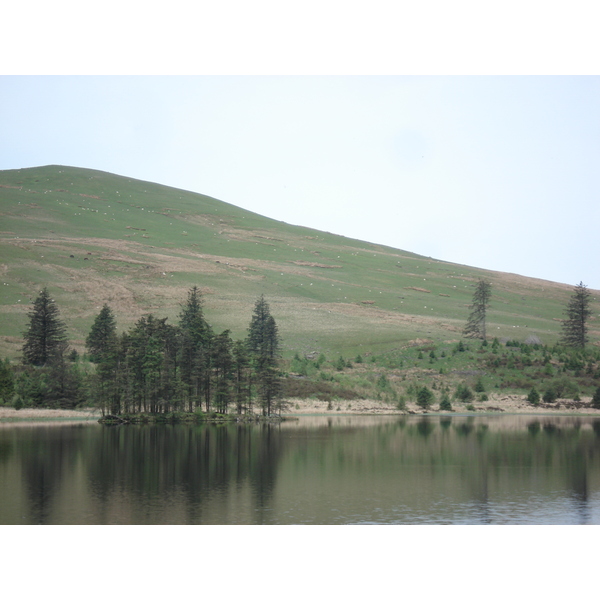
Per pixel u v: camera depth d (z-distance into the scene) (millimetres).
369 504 31734
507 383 107688
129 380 79875
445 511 30344
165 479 37875
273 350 116000
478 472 41250
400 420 80938
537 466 43719
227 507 30766
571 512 30203
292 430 68125
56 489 34562
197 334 102938
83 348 121250
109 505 30766
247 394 84938
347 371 112500
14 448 50844
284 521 28109
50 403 88125
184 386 82562
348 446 54031
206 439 58656
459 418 84250
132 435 61781
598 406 96188
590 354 127625
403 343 128625
